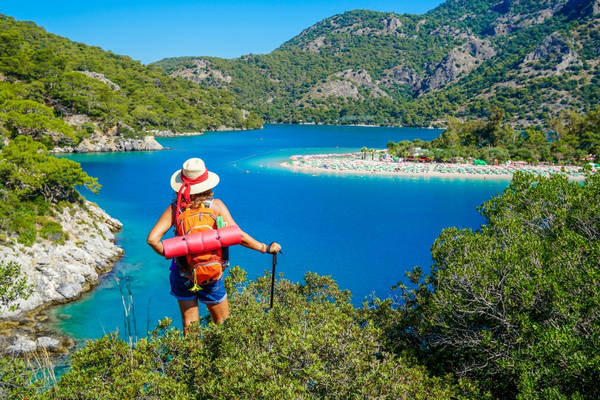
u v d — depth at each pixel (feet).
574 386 25.18
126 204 270.05
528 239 45.55
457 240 53.26
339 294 52.11
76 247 143.84
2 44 552.00
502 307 36.91
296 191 349.00
